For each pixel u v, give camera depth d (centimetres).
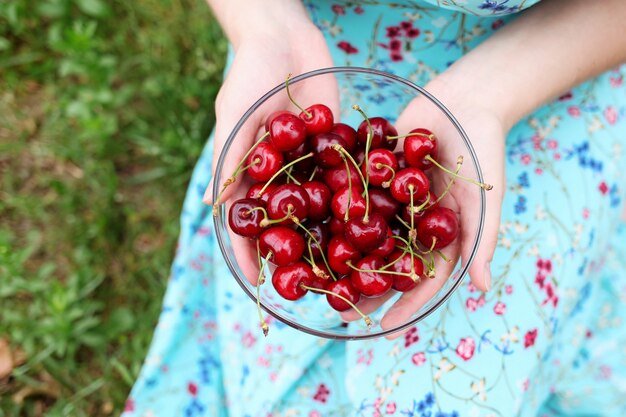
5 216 89
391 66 65
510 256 59
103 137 88
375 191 53
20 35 96
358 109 51
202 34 93
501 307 58
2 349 82
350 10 62
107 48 95
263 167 53
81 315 84
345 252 52
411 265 51
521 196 60
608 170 63
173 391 73
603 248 67
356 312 55
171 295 75
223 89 58
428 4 59
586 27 59
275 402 67
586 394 75
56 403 82
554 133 62
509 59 59
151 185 91
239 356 71
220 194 52
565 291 60
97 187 89
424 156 53
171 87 91
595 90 63
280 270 52
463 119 57
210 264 76
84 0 92
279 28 59
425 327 59
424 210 52
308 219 54
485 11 56
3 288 82
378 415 60
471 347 58
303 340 67
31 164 91
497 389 58
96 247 87
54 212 89
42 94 95
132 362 83
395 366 60
